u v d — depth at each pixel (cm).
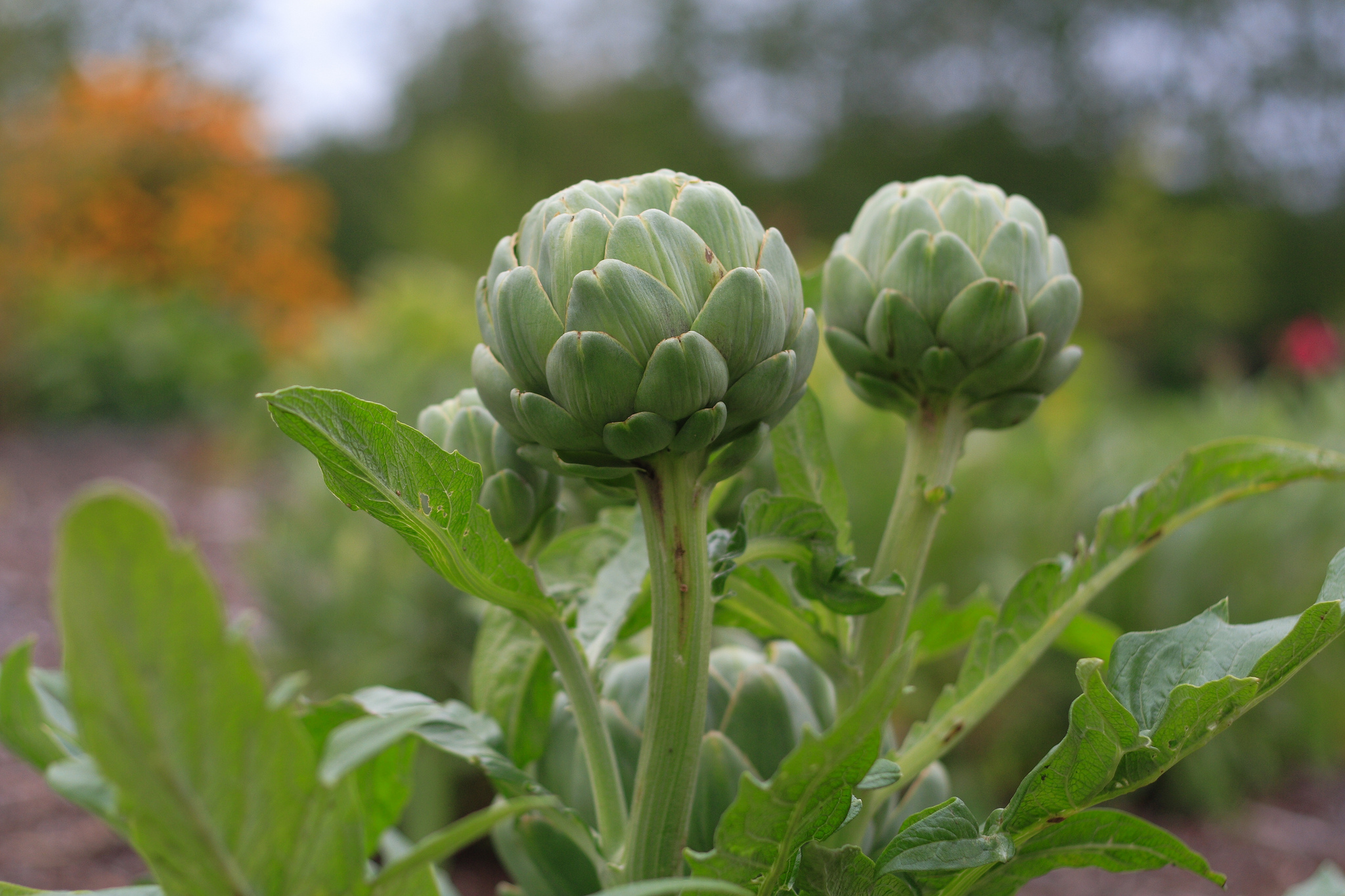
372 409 66
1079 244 1181
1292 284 1543
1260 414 354
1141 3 1706
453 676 243
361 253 1465
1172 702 66
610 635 74
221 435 632
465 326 510
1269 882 254
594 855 69
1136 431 389
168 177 924
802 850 66
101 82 920
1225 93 1708
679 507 67
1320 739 304
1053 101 1770
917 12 1805
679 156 1784
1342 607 65
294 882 61
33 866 242
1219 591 284
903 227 73
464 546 68
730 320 64
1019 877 69
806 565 72
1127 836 68
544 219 67
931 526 75
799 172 1800
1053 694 269
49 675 68
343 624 247
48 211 862
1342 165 1669
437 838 61
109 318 787
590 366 64
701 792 74
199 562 56
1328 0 1675
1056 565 74
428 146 1566
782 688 77
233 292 934
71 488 570
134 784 58
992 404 74
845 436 255
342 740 60
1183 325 1211
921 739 74
